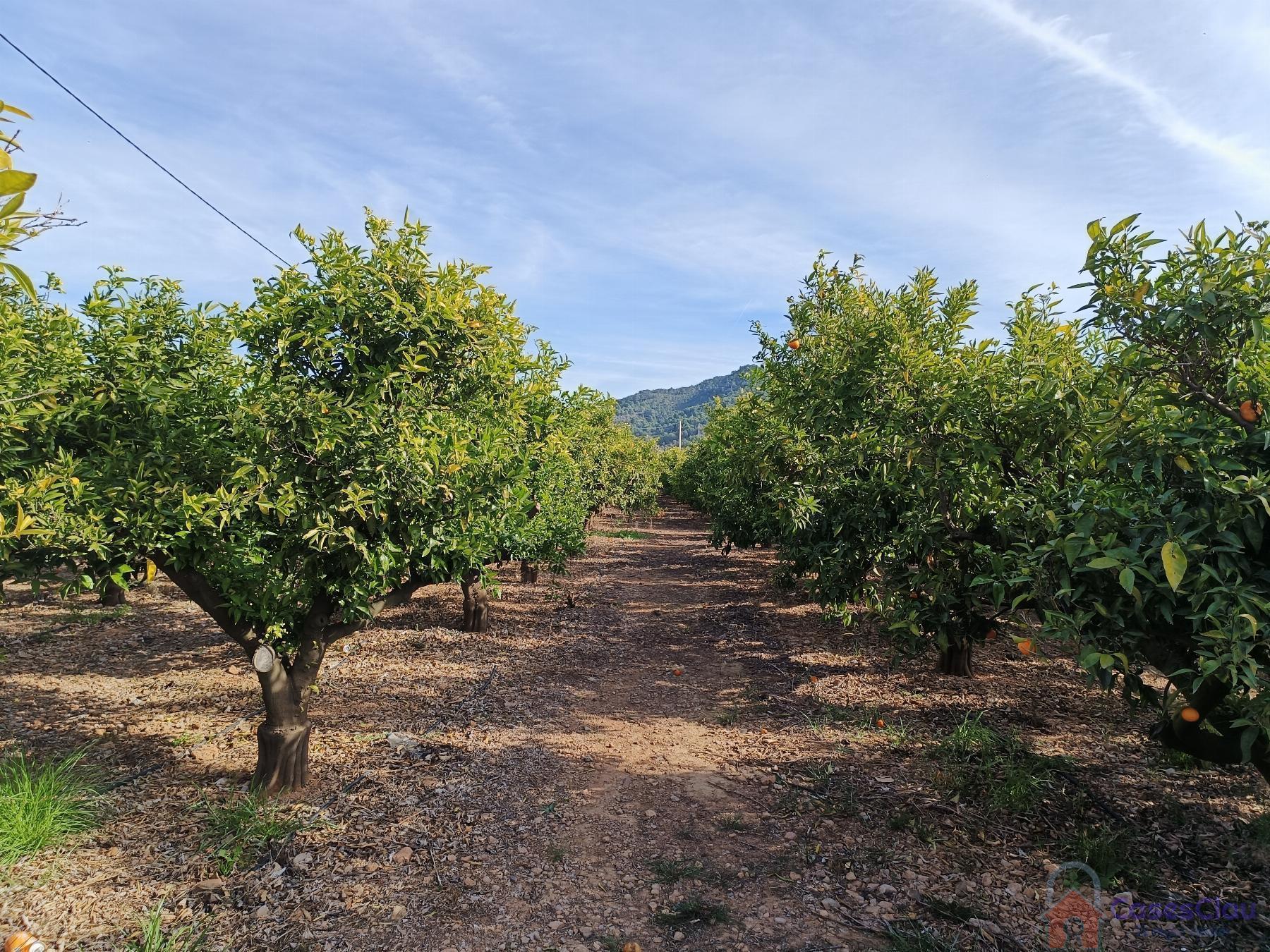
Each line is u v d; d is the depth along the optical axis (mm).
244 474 3457
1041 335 3979
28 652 6738
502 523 4547
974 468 4027
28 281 1164
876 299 6035
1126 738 4762
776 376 7051
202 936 2773
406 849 3445
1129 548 2279
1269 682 2158
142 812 3785
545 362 6934
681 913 2957
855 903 3002
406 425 3609
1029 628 3834
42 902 2975
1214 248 2461
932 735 4918
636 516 28797
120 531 3430
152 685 5953
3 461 3223
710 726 5277
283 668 4090
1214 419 2494
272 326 3832
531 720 5352
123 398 3738
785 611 9359
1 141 1139
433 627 8266
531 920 2912
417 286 3990
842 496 5836
